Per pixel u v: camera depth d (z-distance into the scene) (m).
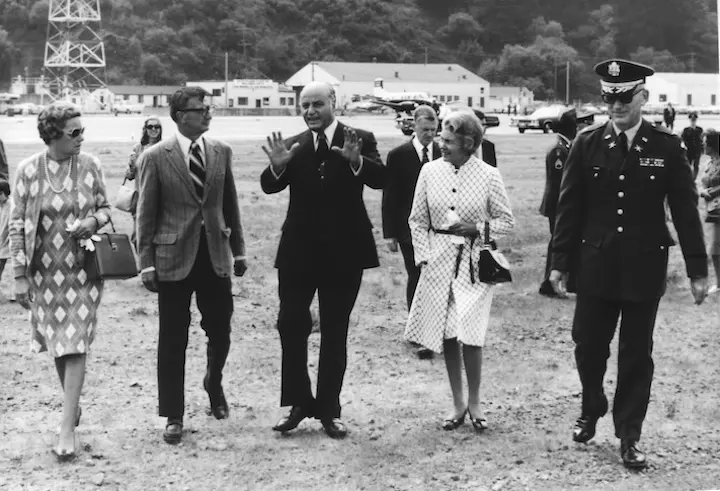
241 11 175.38
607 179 6.90
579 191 7.07
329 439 7.40
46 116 6.96
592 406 7.21
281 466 6.84
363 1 184.00
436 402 8.34
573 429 7.58
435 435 7.46
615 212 6.88
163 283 7.34
